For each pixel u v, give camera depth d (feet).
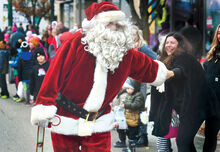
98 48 8.80
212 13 34.42
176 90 11.75
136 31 16.03
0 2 53.06
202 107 11.84
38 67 23.93
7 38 41.04
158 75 10.01
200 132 18.30
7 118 22.75
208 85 12.37
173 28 36.96
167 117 12.09
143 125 16.76
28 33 32.32
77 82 9.04
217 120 12.77
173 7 37.27
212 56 14.23
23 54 26.50
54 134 9.64
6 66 29.96
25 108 26.16
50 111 8.69
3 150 16.14
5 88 30.42
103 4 9.28
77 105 9.18
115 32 8.95
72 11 63.77
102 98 9.12
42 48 24.18
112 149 16.42
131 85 15.42
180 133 11.75
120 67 9.26
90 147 9.53
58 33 26.37
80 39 9.11
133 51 9.58
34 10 56.80
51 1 39.58
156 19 38.60
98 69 8.98
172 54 12.16
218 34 14.12
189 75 11.53
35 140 17.90
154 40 38.78
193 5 36.11
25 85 27.09
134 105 15.06
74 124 9.20
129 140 15.57
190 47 12.14
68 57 8.93
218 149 15.64
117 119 15.76
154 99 12.76
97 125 9.38
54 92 8.84
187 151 11.75
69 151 9.64
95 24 9.04
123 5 33.94
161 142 13.20
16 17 59.00
